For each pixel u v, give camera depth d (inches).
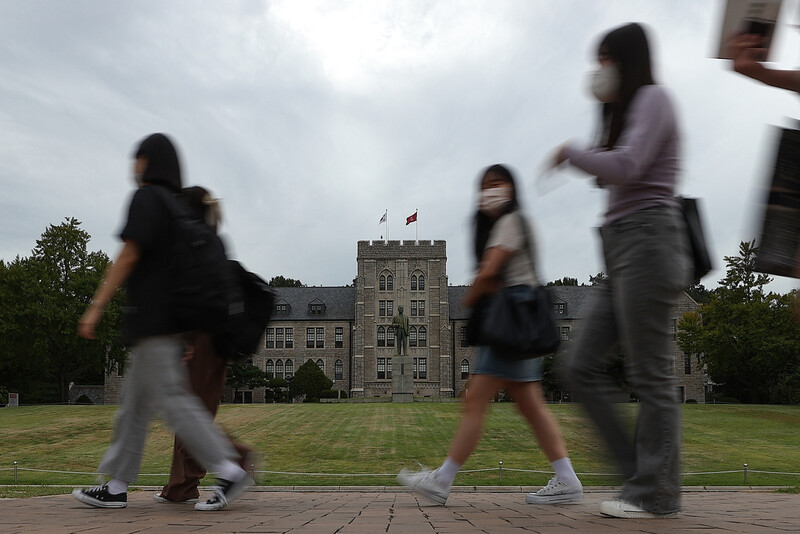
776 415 1781.5
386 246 3184.1
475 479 818.8
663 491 151.6
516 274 197.6
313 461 1013.2
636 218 152.0
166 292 177.8
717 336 2364.7
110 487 195.0
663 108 150.6
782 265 97.4
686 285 159.8
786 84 104.3
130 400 187.8
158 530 121.2
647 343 151.3
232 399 3154.5
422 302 3149.6
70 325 2434.8
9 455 1106.1
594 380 167.8
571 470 215.9
